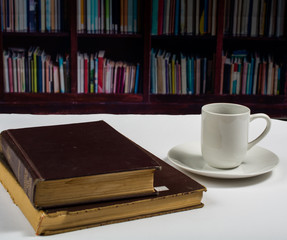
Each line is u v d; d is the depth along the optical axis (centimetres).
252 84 259
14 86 252
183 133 104
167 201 65
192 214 65
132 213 63
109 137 75
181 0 246
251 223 63
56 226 58
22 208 64
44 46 261
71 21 243
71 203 59
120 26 248
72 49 247
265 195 72
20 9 243
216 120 78
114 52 263
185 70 255
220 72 254
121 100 256
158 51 259
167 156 85
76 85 253
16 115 116
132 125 109
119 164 62
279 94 260
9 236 58
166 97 257
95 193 60
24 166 62
